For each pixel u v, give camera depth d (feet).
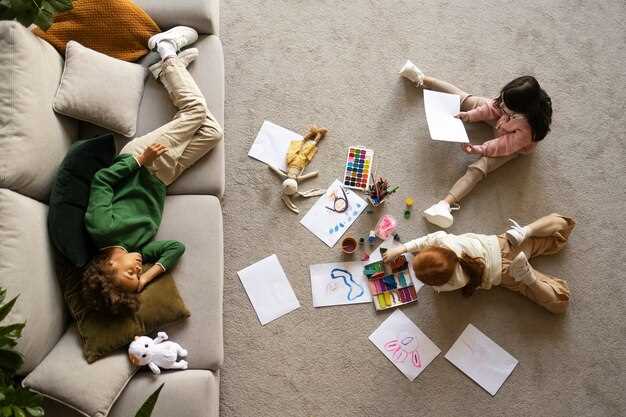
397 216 7.64
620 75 8.39
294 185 7.41
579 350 7.20
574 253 7.57
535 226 7.20
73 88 6.30
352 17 8.52
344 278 7.34
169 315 5.97
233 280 7.32
